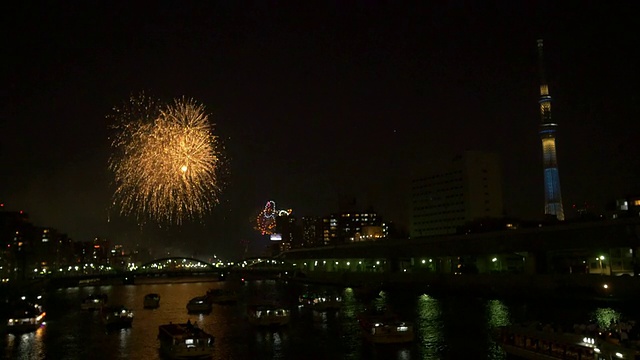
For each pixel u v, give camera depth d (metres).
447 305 111.00
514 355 59.47
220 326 90.56
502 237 141.88
